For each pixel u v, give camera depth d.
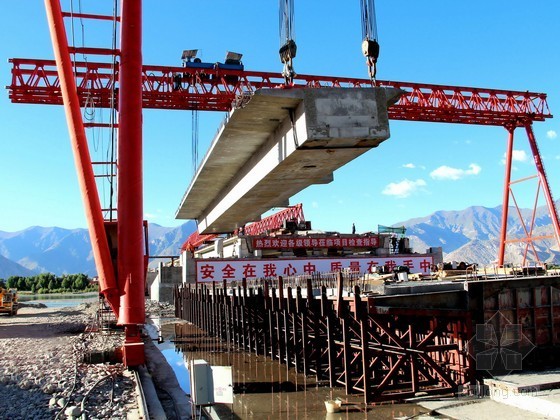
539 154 50.31
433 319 20.44
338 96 21.77
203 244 84.25
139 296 22.52
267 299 29.36
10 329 43.44
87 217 22.12
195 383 13.85
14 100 38.03
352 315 20.84
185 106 41.84
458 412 16.88
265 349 30.23
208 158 33.31
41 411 15.77
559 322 21.55
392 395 18.61
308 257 54.94
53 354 27.30
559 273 27.42
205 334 44.66
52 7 21.62
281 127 25.11
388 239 59.22
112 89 24.22
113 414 15.87
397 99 22.89
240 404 19.59
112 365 23.52
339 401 18.75
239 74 42.19
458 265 34.03
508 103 51.06
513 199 51.75
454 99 49.47
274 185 31.52
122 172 22.33
